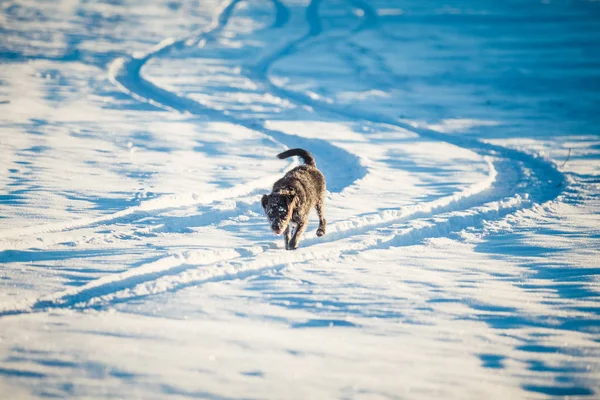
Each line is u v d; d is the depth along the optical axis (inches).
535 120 1745.8
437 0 4997.5
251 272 593.0
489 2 4805.6
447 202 928.3
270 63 2667.3
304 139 1421.0
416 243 724.0
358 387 355.9
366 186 1007.0
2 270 567.5
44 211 770.8
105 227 728.3
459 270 614.5
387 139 1469.0
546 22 3818.9
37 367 360.8
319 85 2223.2
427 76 2429.9
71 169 1008.2
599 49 2950.3
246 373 366.0
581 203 949.8
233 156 1179.9
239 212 829.2
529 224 817.5
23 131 1274.6
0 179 916.0
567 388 365.7
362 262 634.8
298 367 378.6
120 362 370.9
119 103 1688.0
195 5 4566.9
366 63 2699.3
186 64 2539.4
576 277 586.9
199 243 676.1
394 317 481.7
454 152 1352.1
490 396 353.4
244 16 4205.2
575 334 450.3
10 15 3476.9
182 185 940.6
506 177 1170.0
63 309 475.2
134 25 3535.9
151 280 558.3
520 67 2568.9
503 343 433.7
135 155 1141.1
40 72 2070.6
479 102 1991.9
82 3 4202.8
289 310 490.6
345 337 436.1
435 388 360.2
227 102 1838.1
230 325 449.4
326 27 3801.7
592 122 1722.4
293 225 717.3
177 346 399.9
